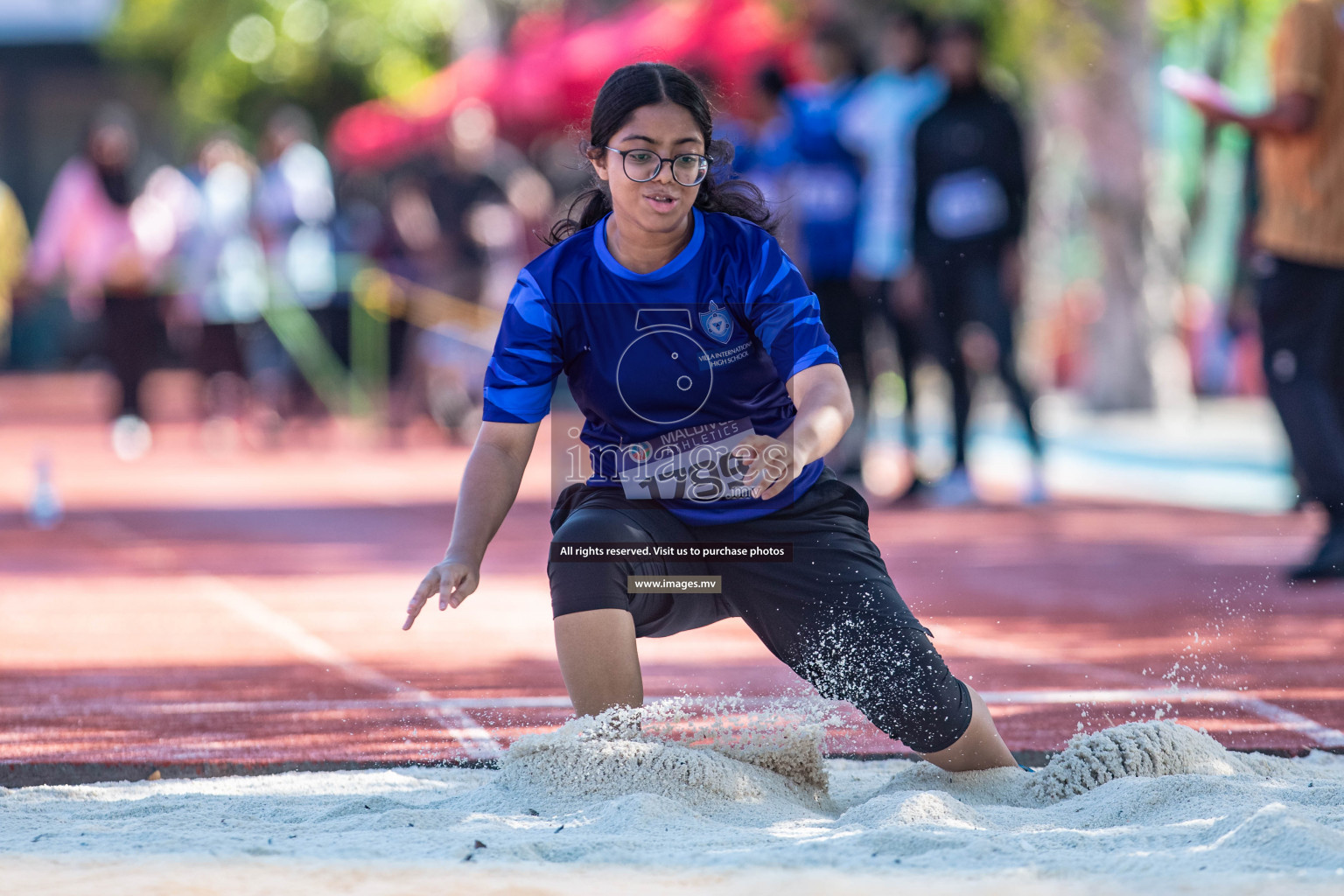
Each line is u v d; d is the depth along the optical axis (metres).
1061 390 63.84
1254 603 19.14
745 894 7.22
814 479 10.80
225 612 19.58
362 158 66.19
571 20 65.75
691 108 10.20
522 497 35.41
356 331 48.91
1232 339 61.69
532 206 46.34
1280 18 20.17
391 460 42.06
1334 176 19.69
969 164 28.23
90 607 19.94
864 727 12.91
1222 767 10.27
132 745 11.88
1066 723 12.69
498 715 13.02
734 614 10.74
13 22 95.56
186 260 43.91
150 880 7.41
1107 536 26.03
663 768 9.70
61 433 51.31
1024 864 7.70
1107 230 50.75
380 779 10.81
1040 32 44.22
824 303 30.30
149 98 98.94
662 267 10.55
